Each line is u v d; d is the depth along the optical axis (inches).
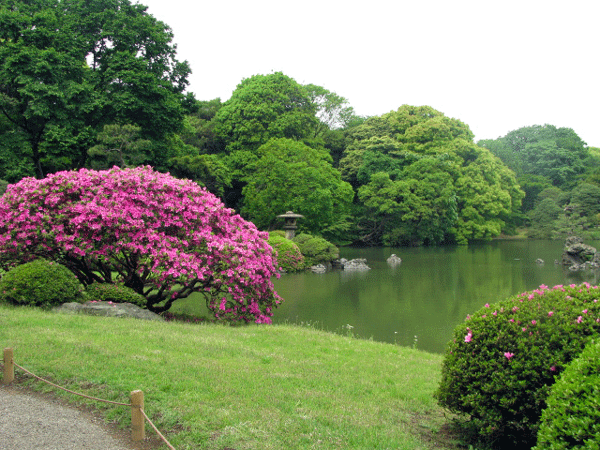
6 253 479.8
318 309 710.5
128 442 179.8
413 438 198.8
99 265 513.3
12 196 477.4
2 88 932.0
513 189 2549.2
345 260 1298.0
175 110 1108.5
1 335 301.1
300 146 1686.8
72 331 322.0
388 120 2418.8
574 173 2977.4
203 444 176.1
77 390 223.8
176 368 255.8
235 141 1910.7
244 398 221.3
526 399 191.5
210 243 482.6
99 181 493.0
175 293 521.3
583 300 201.6
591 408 139.9
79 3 1068.5
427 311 695.7
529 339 195.5
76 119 979.9
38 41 939.3
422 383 296.4
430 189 1932.8
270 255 550.9
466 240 2082.9
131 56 1027.3
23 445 175.9
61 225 463.2
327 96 2331.4
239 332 410.0
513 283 959.6
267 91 1883.6
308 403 226.1
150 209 477.7
